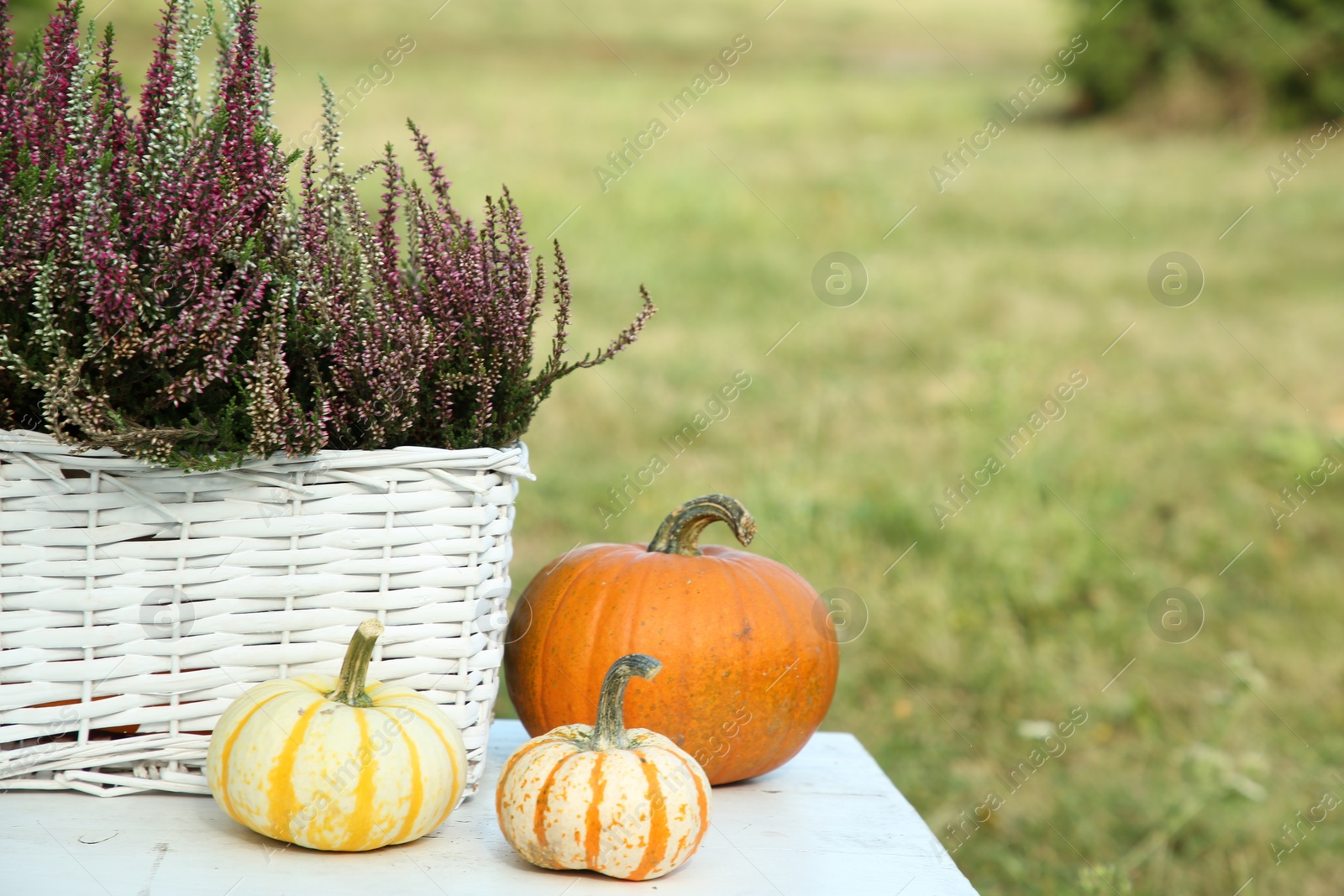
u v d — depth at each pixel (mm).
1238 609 3586
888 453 4500
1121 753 2912
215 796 1330
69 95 1366
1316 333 5941
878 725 2990
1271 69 10961
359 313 1369
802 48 14789
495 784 1578
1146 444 4637
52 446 1303
